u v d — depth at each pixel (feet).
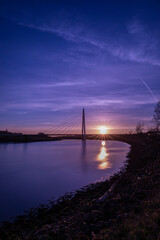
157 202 21.76
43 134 545.03
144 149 143.54
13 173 81.46
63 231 21.98
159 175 40.65
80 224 22.27
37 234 24.44
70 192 49.55
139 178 45.34
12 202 43.60
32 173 80.64
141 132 348.18
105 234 16.69
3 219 33.65
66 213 33.14
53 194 48.96
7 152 186.39
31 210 38.06
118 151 165.17
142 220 17.57
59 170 85.35
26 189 54.90
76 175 72.02
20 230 28.27
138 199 26.43
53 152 180.86
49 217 32.78
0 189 55.21
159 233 14.61
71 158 128.67
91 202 33.45
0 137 448.65
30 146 282.77
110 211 23.57
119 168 80.38
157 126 187.73
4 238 26.00
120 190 38.75
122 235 15.72
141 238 14.44
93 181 60.49
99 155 140.46
